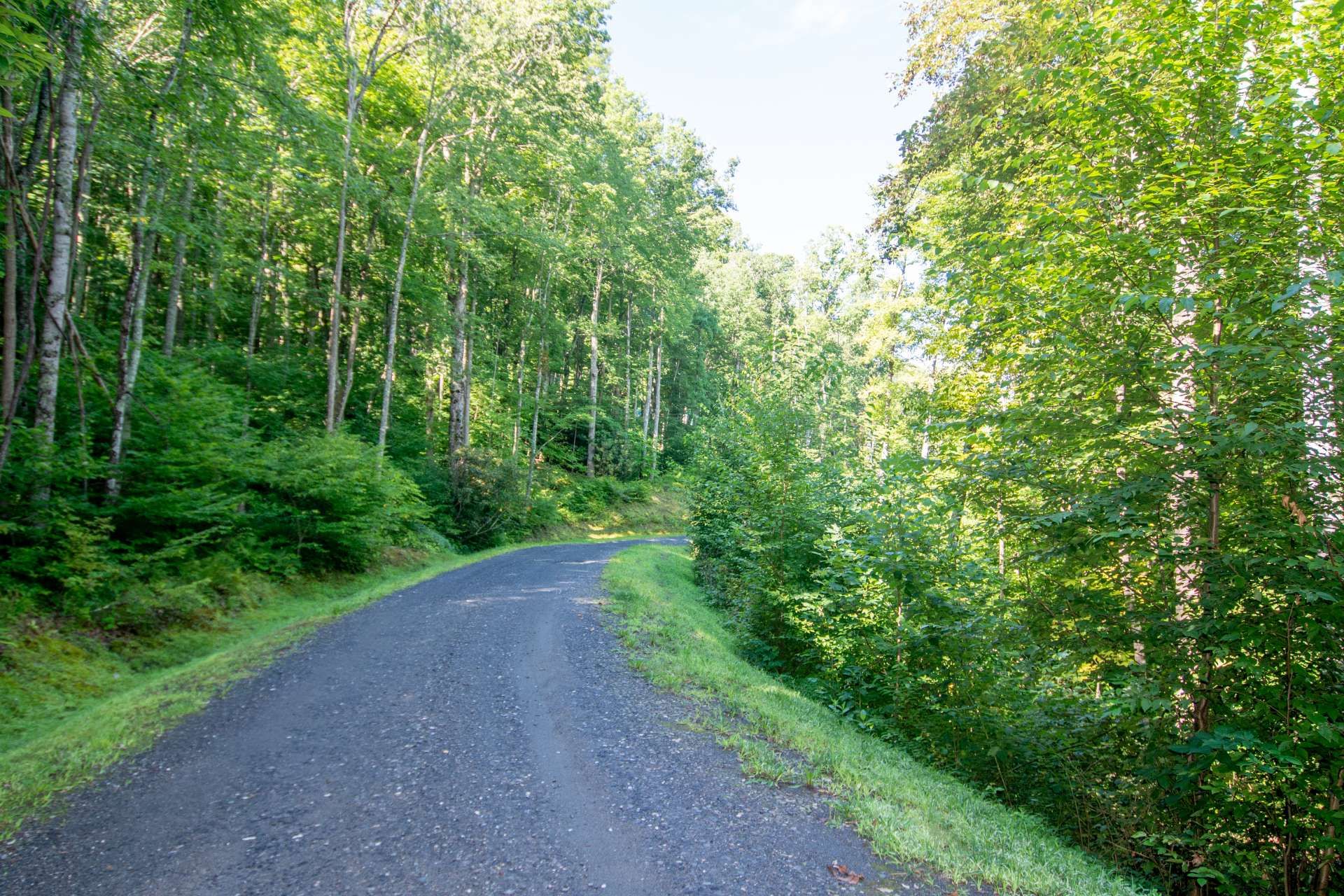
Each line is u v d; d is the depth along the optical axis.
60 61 9.01
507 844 3.91
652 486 43.47
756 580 10.95
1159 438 4.71
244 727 5.89
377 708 6.41
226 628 10.28
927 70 13.86
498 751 5.38
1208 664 4.81
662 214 37.00
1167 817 5.11
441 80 20.97
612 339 43.31
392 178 21.61
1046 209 5.58
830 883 3.55
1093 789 5.62
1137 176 5.43
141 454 11.19
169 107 12.23
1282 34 4.87
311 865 3.65
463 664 8.03
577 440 43.50
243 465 12.79
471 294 29.53
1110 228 5.26
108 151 13.41
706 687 7.49
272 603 12.07
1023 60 11.04
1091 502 5.06
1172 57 5.05
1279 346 4.41
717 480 15.33
